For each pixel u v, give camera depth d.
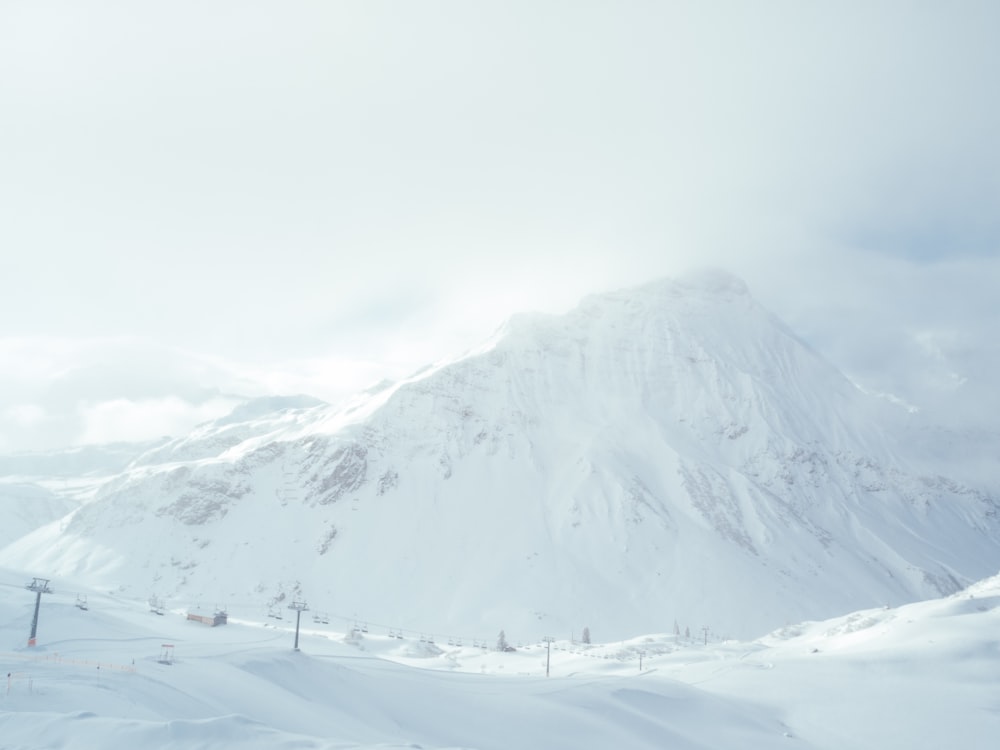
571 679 125.56
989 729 111.50
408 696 102.94
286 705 82.19
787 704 126.62
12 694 59.91
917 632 151.75
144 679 73.94
